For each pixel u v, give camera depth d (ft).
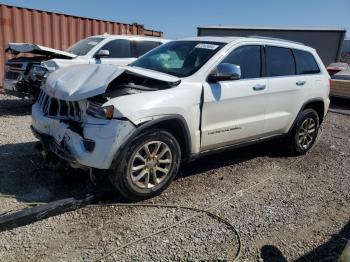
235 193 14.52
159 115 12.59
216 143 15.03
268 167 17.84
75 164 12.41
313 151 21.16
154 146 12.87
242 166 17.71
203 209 12.96
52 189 13.61
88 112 12.26
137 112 12.05
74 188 13.76
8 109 28.89
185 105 13.32
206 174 16.30
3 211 11.83
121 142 11.86
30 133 21.04
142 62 16.40
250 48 16.29
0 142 18.84
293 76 18.33
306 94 18.92
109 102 11.84
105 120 11.85
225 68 14.05
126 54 29.73
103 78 12.35
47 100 13.96
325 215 13.20
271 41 17.53
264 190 15.05
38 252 10.00
